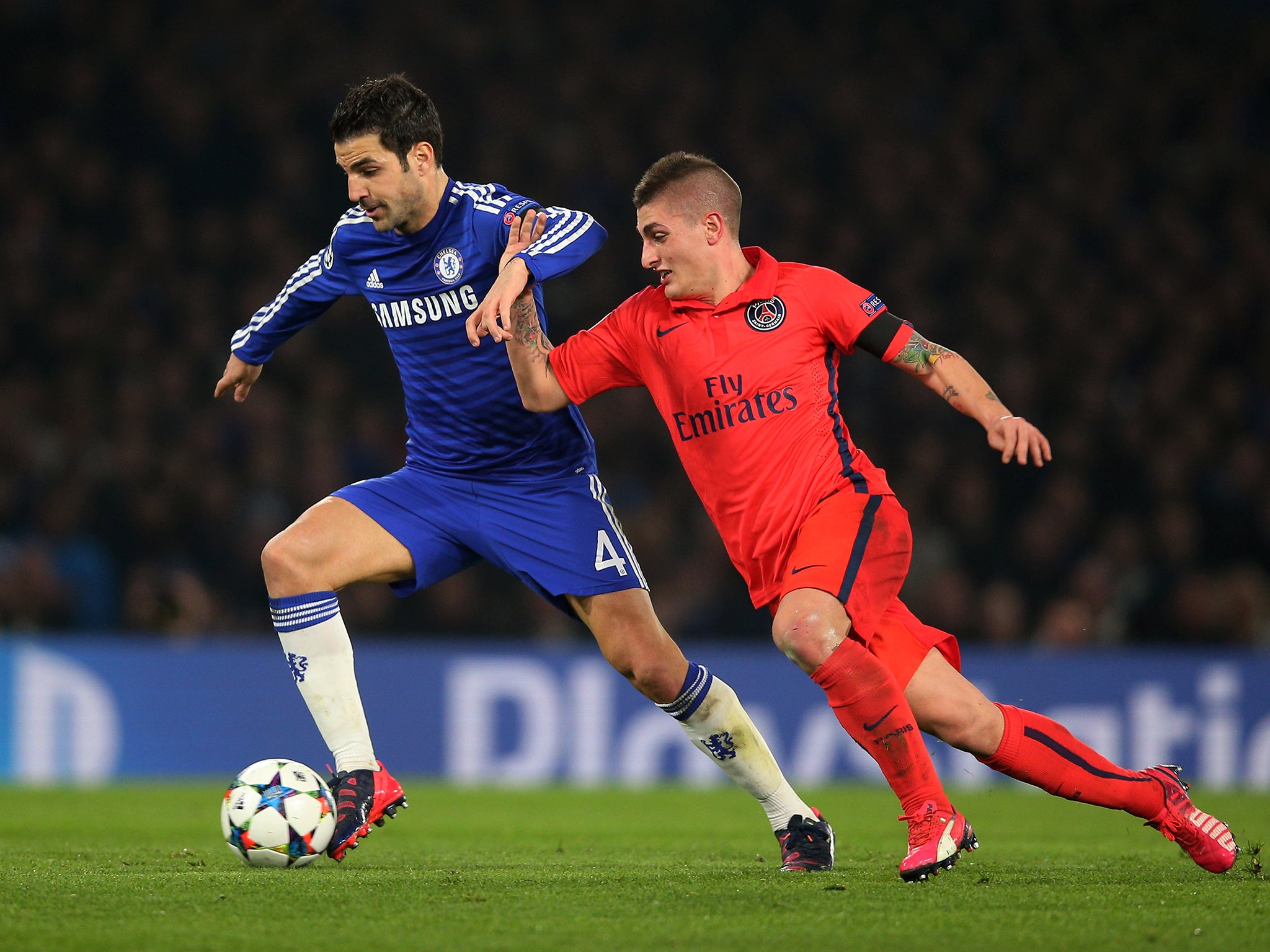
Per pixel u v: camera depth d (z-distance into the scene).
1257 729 36.75
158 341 51.78
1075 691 36.69
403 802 16.11
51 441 46.19
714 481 14.96
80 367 50.06
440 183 16.14
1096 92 63.81
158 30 59.25
